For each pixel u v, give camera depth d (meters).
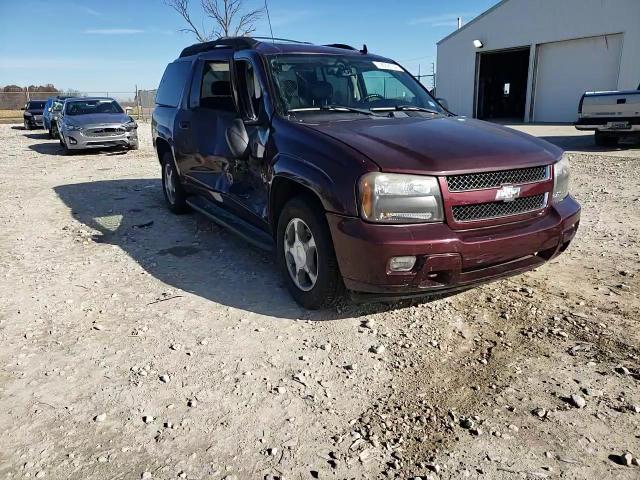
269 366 3.28
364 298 3.53
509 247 3.44
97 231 6.38
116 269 5.04
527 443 2.55
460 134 3.84
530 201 3.64
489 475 2.35
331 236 3.49
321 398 2.95
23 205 7.92
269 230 4.48
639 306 3.92
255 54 4.70
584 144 14.85
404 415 2.79
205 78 5.77
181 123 6.09
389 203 3.24
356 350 3.45
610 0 21.67
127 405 2.92
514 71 29.05
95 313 4.08
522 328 3.66
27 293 4.48
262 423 2.75
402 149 3.47
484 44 27.16
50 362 3.38
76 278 4.82
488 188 3.41
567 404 2.83
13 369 3.30
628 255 5.00
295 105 4.36
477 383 3.05
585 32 22.73
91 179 10.30
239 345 3.54
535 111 25.55
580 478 2.32
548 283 4.38
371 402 2.91
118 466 2.46
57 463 2.48
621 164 10.59
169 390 3.05
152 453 2.54
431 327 3.72
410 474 2.37
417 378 3.12
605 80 22.61
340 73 4.81
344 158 3.44
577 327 3.64
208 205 5.96
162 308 4.14
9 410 2.89
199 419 2.79
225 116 5.11
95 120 14.70
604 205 7.01
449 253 3.25
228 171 5.04
